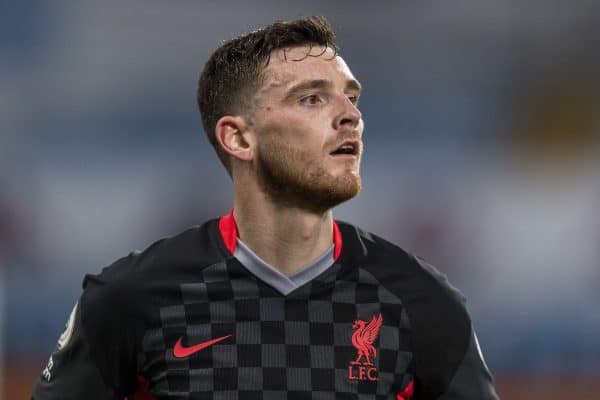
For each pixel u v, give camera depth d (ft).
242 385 19.69
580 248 97.35
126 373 20.61
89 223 98.17
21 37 106.63
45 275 94.12
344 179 19.51
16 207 97.14
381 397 20.01
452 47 109.60
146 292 20.47
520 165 104.22
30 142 102.78
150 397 20.65
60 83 105.91
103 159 102.22
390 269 21.08
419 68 108.88
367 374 20.02
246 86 20.33
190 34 109.29
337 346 20.15
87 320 20.56
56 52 107.04
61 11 107.86
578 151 105.81
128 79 107.14
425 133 106.11
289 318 20.27
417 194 100.89
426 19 110.32
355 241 21.31
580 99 108.27
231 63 20.80
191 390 19.71
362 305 20.59
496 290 95.71
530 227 98.94
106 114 105.19
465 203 100.37
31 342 89.25
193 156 102.32
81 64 106.93
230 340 20.08
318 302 20.47
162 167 101.55
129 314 20.40
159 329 20.29
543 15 110.52
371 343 20.27
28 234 95.91
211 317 20.31
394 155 103.71
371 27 110.11
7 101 104.22
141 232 98.53
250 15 110.73
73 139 103.45
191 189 99.60
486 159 104.22
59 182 100.12
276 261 20.47
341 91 19.97
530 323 93.25
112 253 97.30
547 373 89.76
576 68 109.19
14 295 91.35
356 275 20.75
